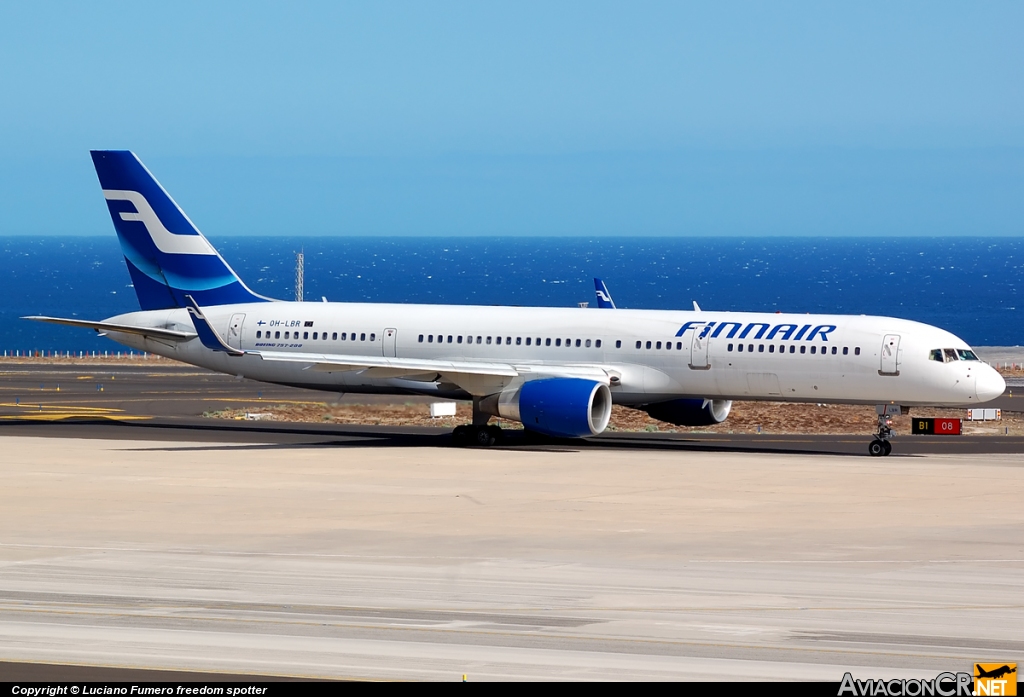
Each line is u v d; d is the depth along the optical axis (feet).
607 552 377.09
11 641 265.13
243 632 274.98
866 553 376.89
